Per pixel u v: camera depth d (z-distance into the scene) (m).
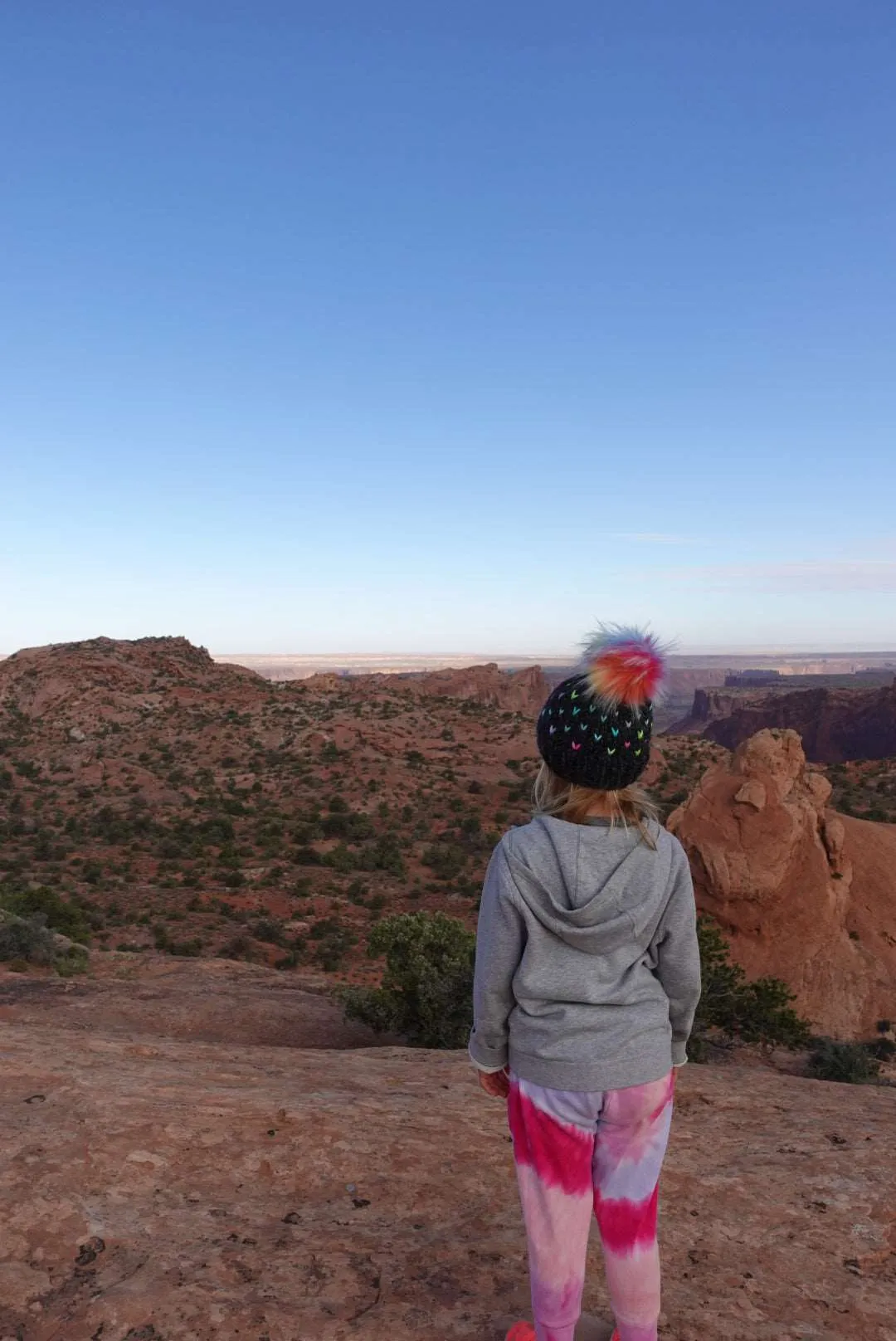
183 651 172.12
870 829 42.66
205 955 42.91
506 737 123.94
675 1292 3.33
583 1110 2.25
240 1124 4.52
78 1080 5.04
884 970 36.62
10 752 124.38
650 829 2.29
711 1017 23.97
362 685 160.75
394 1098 5.41
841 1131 5.18
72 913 43.72
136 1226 3.55
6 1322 2.92
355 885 61.84
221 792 101.38
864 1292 3.41
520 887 2.25
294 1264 3.34
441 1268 3.36
